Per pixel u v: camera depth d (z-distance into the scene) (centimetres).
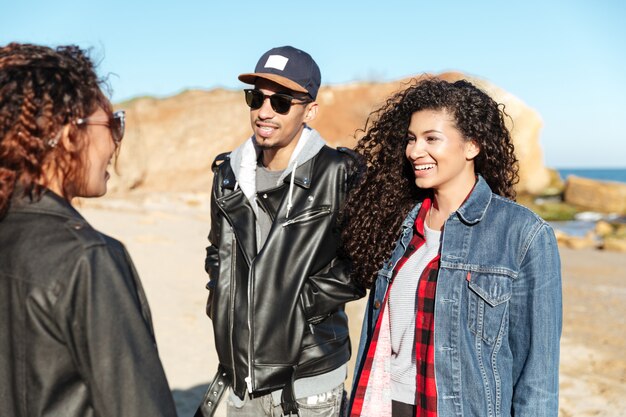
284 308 276
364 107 3359
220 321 284
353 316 845
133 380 151
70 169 160
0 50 158
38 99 152
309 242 281
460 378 223
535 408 213
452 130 229
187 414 487
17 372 150
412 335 238
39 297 147
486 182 243
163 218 1823
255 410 286
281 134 282
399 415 238
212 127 3136
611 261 1809
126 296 155
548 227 221
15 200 155
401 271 246
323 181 287
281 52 284
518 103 3716
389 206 257
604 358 768
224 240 290
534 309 217
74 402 151
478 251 227
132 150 2897
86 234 154
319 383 284
